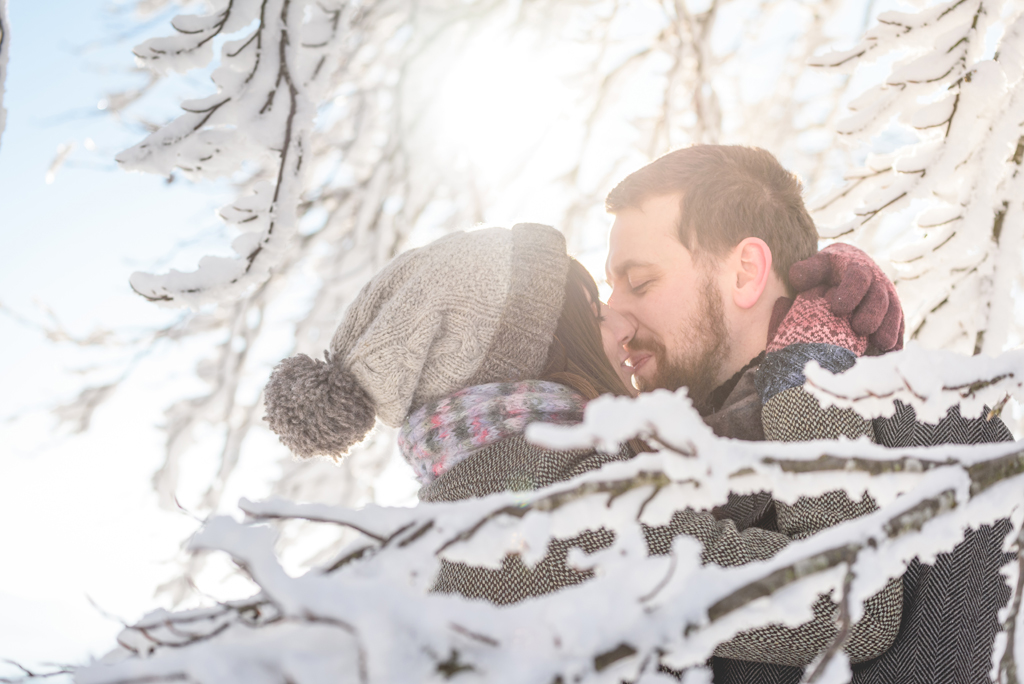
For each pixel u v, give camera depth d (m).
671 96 2.95
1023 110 1.20
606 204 1.16
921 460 0.43
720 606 0.35
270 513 0.40
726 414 0.91
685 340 1.06
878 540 0.38
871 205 1.22
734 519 0.83
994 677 0.46
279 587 0.31
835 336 0.88
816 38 2.98
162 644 0.40
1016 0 1.31
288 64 1.19
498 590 0.74
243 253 1.15
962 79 1.18
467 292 0.87
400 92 3.04
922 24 1.20
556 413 0.82
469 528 0.40
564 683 0.32
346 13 1.23
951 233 1.21
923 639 0.72
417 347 0.86
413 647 0.31
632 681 0.34
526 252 0.92
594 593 0.35
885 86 1.22
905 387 0.44
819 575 0.37
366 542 0.43
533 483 0.74
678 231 1.06
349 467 3.01
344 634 0.36
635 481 0.39
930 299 1.23
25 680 0.43
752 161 1.07
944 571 0.74
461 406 0.85
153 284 1.12
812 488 0.40
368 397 0.89
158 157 1.14
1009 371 0.49
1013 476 0.43
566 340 0.95
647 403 0.35
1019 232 1.20
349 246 3.12
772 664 0.78
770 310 1.04
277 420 0.88
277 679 0.32
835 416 0.77
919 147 1.25
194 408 2.97
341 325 0.94
